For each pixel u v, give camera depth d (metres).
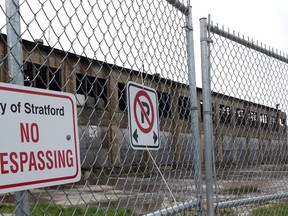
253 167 3.87
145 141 2.27
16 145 1.37
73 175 1.60
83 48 1.85
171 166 2.67
